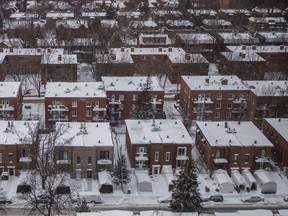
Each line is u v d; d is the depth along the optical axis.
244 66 167.12
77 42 183.25
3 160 102.69
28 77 158.62
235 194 103.19
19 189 97.75
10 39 185.50
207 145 109.81
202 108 135.12
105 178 101.62
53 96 125.25
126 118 135.88
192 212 85.38
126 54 166.88
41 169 100.88
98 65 158.25
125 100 134.12
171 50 176.88
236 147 107.25
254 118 135.88
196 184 90.69
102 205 96.19
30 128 107.12
